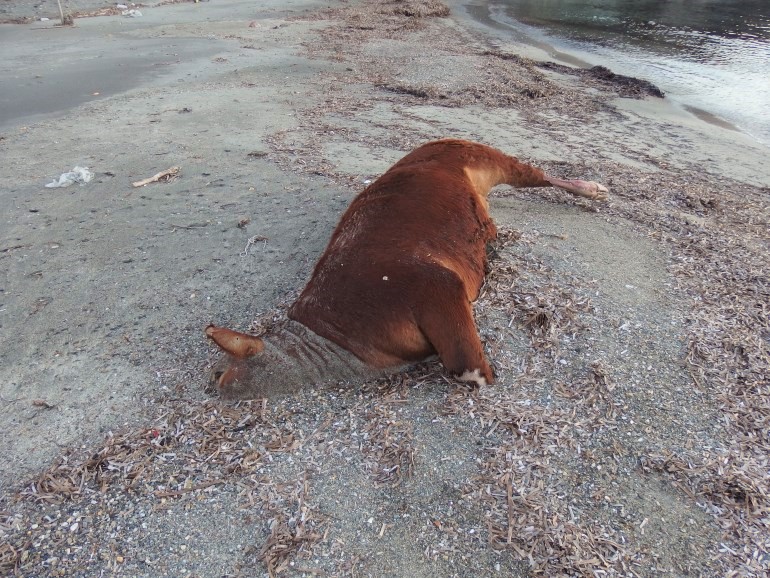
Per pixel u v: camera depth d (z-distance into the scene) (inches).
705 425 57.7
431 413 59.5
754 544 46.9
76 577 46.8
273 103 171.8
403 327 60.7
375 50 253.6
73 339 74.9
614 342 67.9
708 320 72.6
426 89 185.9
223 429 59.0
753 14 369.1
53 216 106.1
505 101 181.3
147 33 299.1
